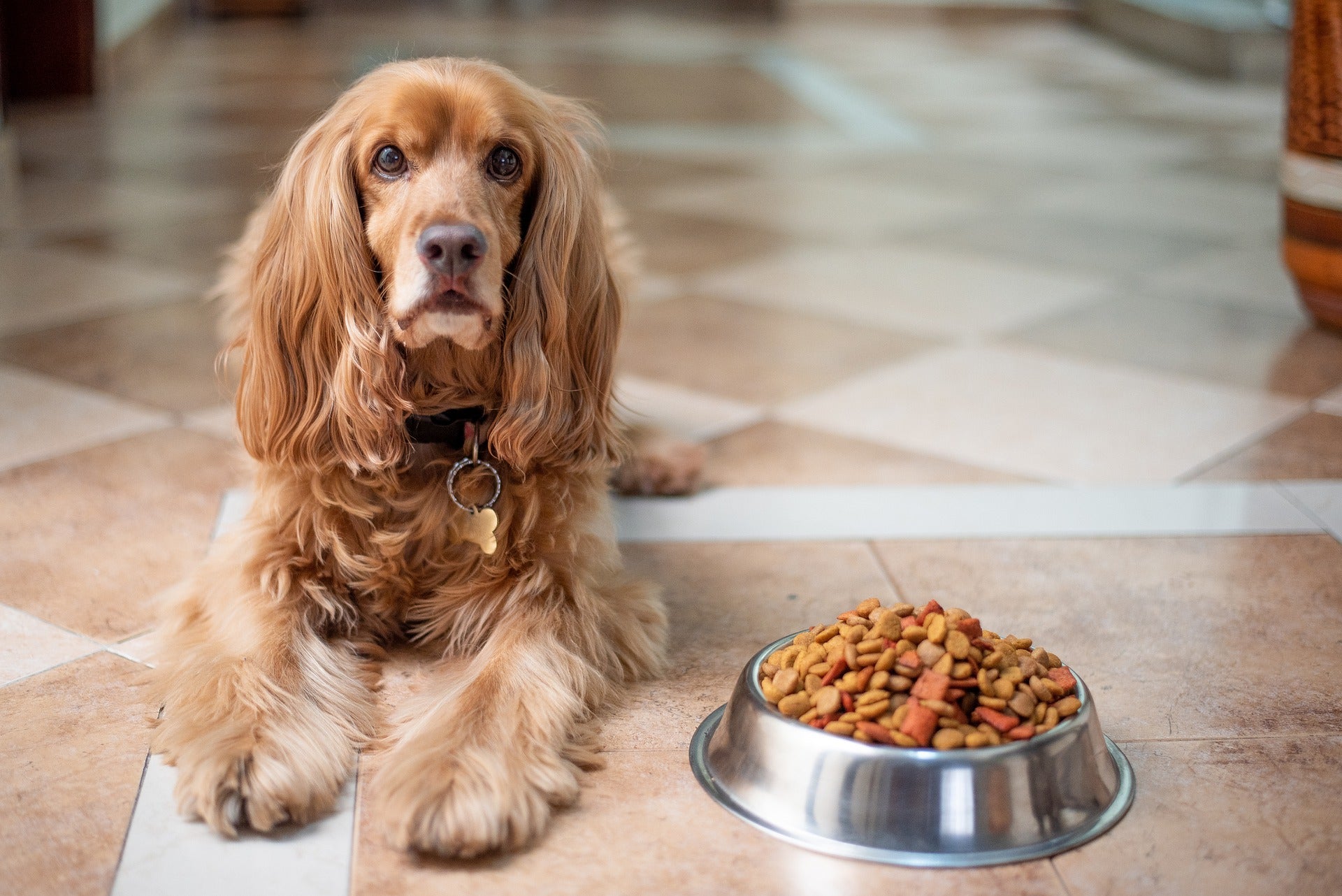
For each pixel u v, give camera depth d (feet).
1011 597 3.95
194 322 6.09
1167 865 2.92
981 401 5.41
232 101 13.30
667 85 15.57
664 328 6.32
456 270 3.29
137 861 2.89
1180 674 3.58
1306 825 3.04
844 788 2.95
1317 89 5.83
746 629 3.80
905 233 8.50
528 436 3.52
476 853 2.89
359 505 3.54
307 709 3.22
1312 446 4.99
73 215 8.20
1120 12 21.16
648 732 3.34
